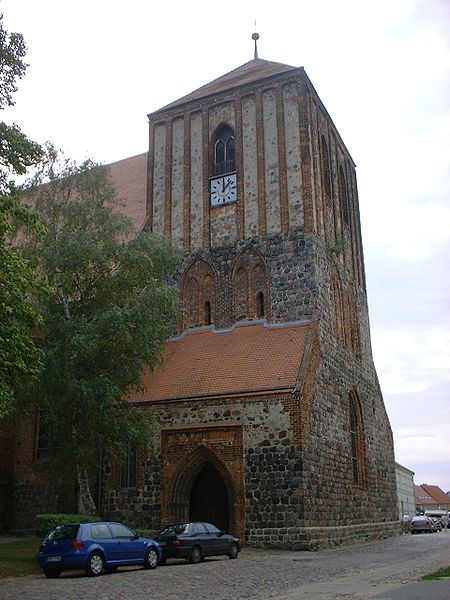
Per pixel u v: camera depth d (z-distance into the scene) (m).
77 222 30.81
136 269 29.58
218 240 38.28
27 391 26.47
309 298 34.66
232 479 29.56
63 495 29.22
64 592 15.85
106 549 20.23
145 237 31.19
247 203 37.97
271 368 31.33
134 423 27.86
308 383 30.75
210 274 37.94
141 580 18.31
